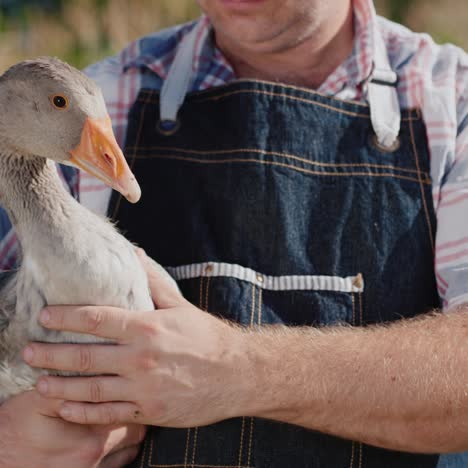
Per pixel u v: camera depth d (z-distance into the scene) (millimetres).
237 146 3232
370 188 3209
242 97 3256
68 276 2762
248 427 3029
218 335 2807
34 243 2811
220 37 3539
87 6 6191
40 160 3002
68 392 2770
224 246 3207
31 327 2846
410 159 3236
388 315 3150
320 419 2814
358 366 2779
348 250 3174
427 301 3184
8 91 2963
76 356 2748
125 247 2855
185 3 6363
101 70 3584
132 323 2732
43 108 2936
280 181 3195
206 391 2766
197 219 3236
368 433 2818
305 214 3197
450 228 3117
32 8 6285
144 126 3359
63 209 2834
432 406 2756
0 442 2904
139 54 3559
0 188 2996
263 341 2832
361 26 3443
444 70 3383
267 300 3158
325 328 2961
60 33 6203
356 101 3352
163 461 3053
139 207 3297
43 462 2896
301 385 2771
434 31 6820
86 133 2934
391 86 3373
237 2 3236
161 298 2930
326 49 3479
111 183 2916
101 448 2914
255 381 2770
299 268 3160
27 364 2869
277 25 3287
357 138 3271
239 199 3197
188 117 3340
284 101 3254
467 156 3188
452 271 3076
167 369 2740
